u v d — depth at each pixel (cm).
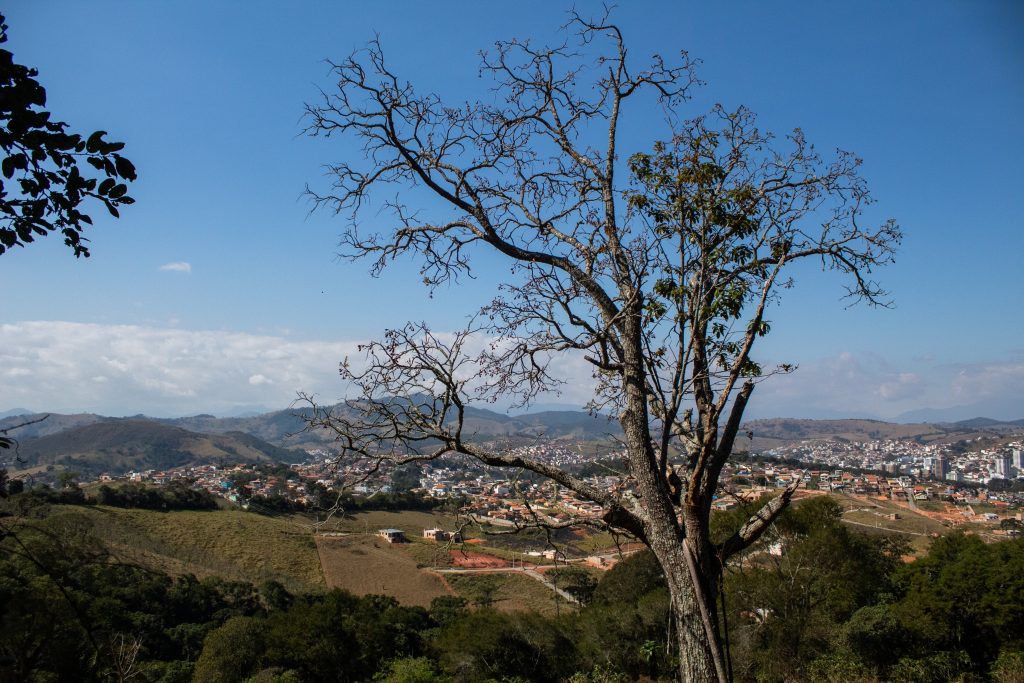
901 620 1927
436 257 751
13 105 323
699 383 618
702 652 526
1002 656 1477
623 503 618
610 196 658
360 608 2964
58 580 392
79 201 367
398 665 1925
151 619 2731
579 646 2095
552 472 598
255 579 4497
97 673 673
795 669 1711
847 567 1988
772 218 652
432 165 721
